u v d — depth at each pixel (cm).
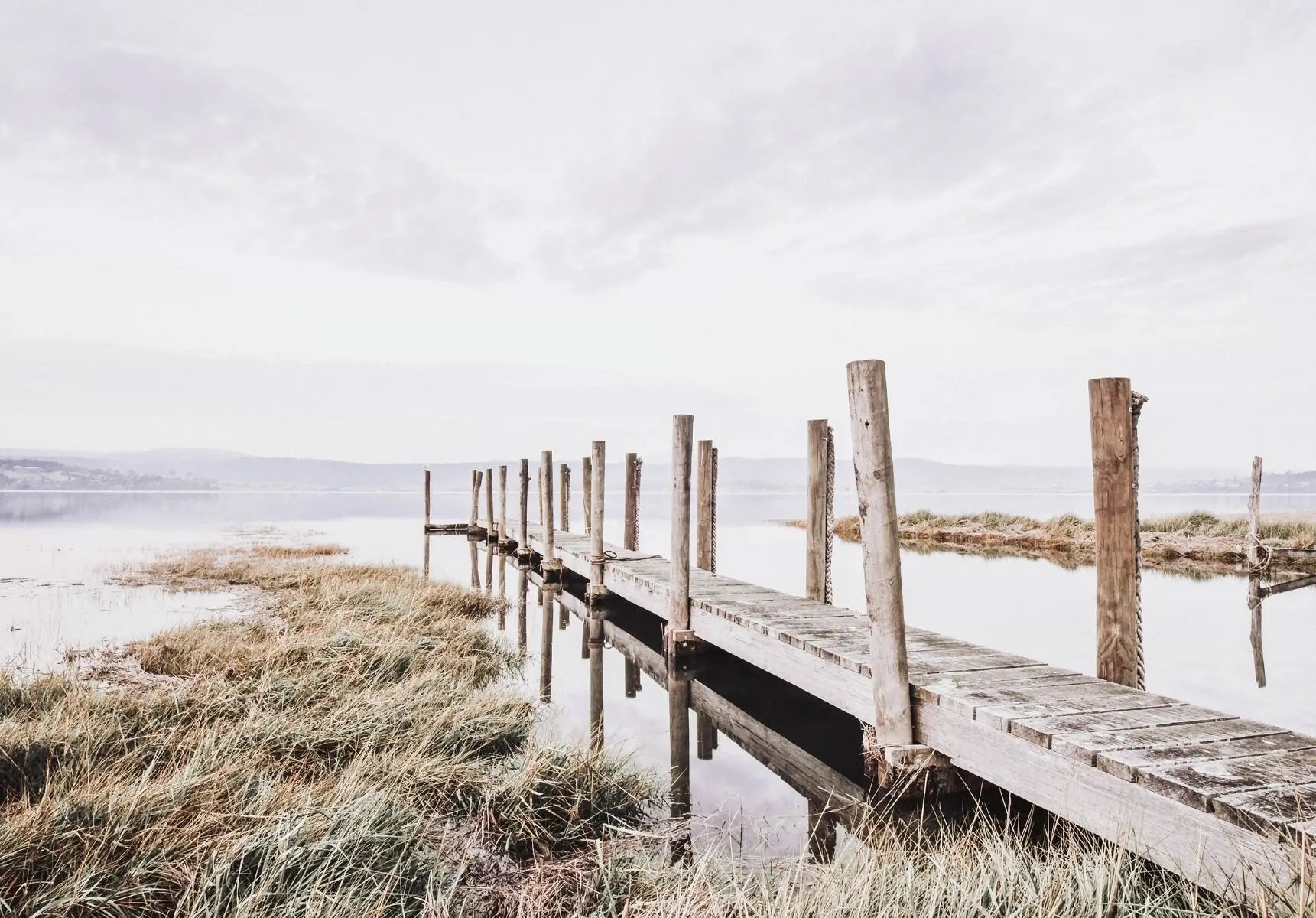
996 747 372
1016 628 966
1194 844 276
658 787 475
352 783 399
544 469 1490
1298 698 664
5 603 1070
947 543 2248
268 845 318
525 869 356
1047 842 364
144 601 1088
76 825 321
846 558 2022
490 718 544
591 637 993
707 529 1004
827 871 331
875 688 430
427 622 913
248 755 438
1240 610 1097
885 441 421
